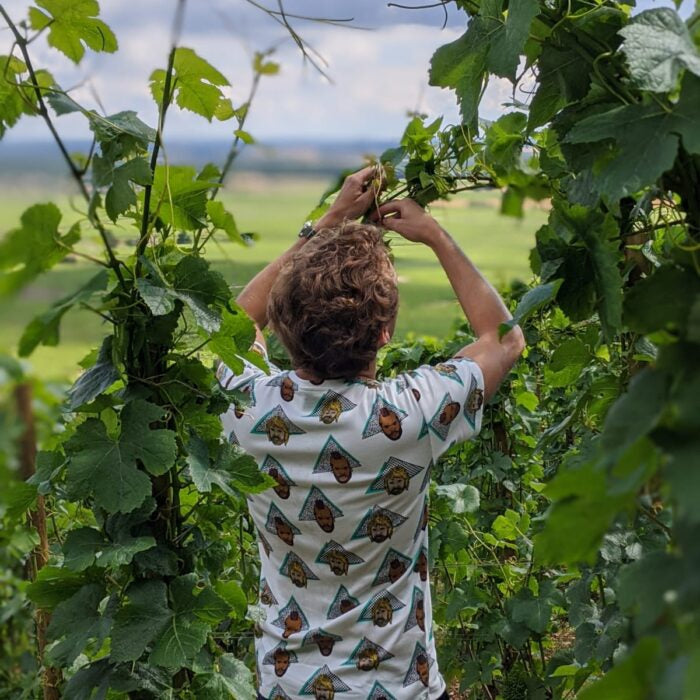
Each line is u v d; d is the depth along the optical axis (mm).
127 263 1498
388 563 1588
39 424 1423
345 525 1554
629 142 1052
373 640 1584
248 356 1511
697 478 616
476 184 1853
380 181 1795
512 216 1222
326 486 1538
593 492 739
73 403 1447
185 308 1574
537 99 1420
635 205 1506
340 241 1562
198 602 1532
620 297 1242
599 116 1082
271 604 1691
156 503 1576
